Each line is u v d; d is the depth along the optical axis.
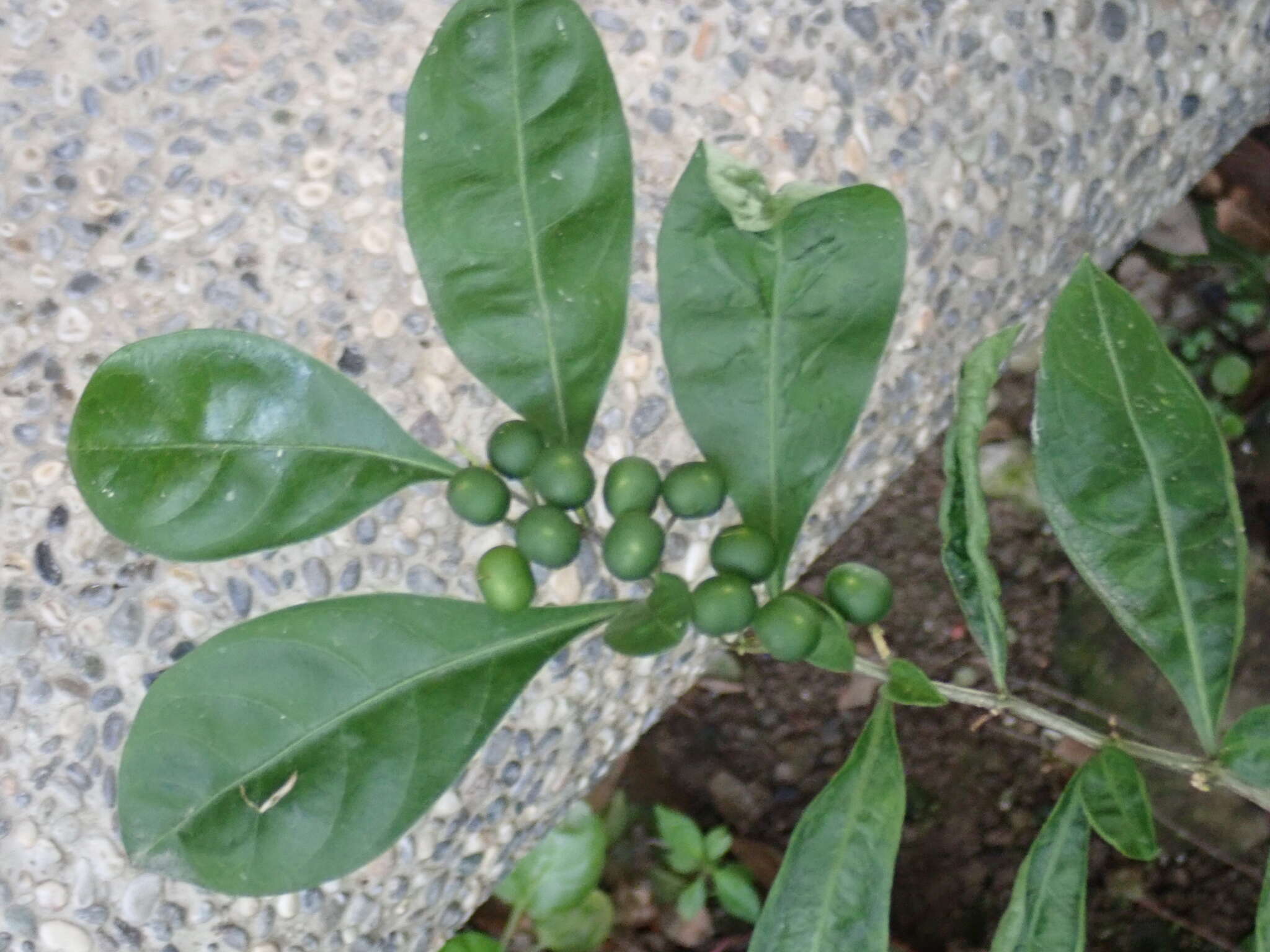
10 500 0.40
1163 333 0.51
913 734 0.49
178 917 0.39
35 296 0.40
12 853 0.39
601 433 0.41
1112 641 0.48
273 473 0.35
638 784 0.48
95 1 0.41
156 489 0.35
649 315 0.41
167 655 0.40
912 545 0.49
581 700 0.41
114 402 0.34
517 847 0.42
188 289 0.40
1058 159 0.43
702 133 0.41
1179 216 0.50
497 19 0.35
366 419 0.35
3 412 0.40
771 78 0.41
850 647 0.34
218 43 0.41
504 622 0.35
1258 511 0.49
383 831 0.35
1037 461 0.36
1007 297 0.43
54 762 0.39
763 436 0.35
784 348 0.35
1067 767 0.48
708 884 0.47
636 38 0.41
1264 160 0.50
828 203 0.34
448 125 0.35
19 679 0.39
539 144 0.35
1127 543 0.36
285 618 0.35
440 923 0.42
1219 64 0.44
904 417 0.43
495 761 0.41
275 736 0.35
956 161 0.42
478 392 0.41
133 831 0.34
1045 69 0.43
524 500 0.35
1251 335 0.50
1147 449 0.35
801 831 0.36
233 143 0.41
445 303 0.35
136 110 0.41
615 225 0.35
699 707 0.49
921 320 0.42
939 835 0.48
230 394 0.35
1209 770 0.35
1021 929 0.35
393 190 0.41
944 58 0.42
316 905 0.40
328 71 0.41
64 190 0.41
